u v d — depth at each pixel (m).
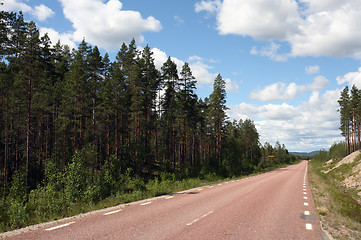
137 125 40.72
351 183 27.28
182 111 41.69
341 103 71.19
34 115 32.75
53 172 16.97
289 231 6.48
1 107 29.06
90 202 11.64
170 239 5.49
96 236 5.70
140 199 12.63
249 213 8.71
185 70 42.75
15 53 31.92
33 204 12.25
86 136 36.88
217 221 7.34
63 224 7.00
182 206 9.98
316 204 11.49
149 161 40.91
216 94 50.12
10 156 35.38
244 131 73.75
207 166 37.19
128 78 42.44
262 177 32.62
